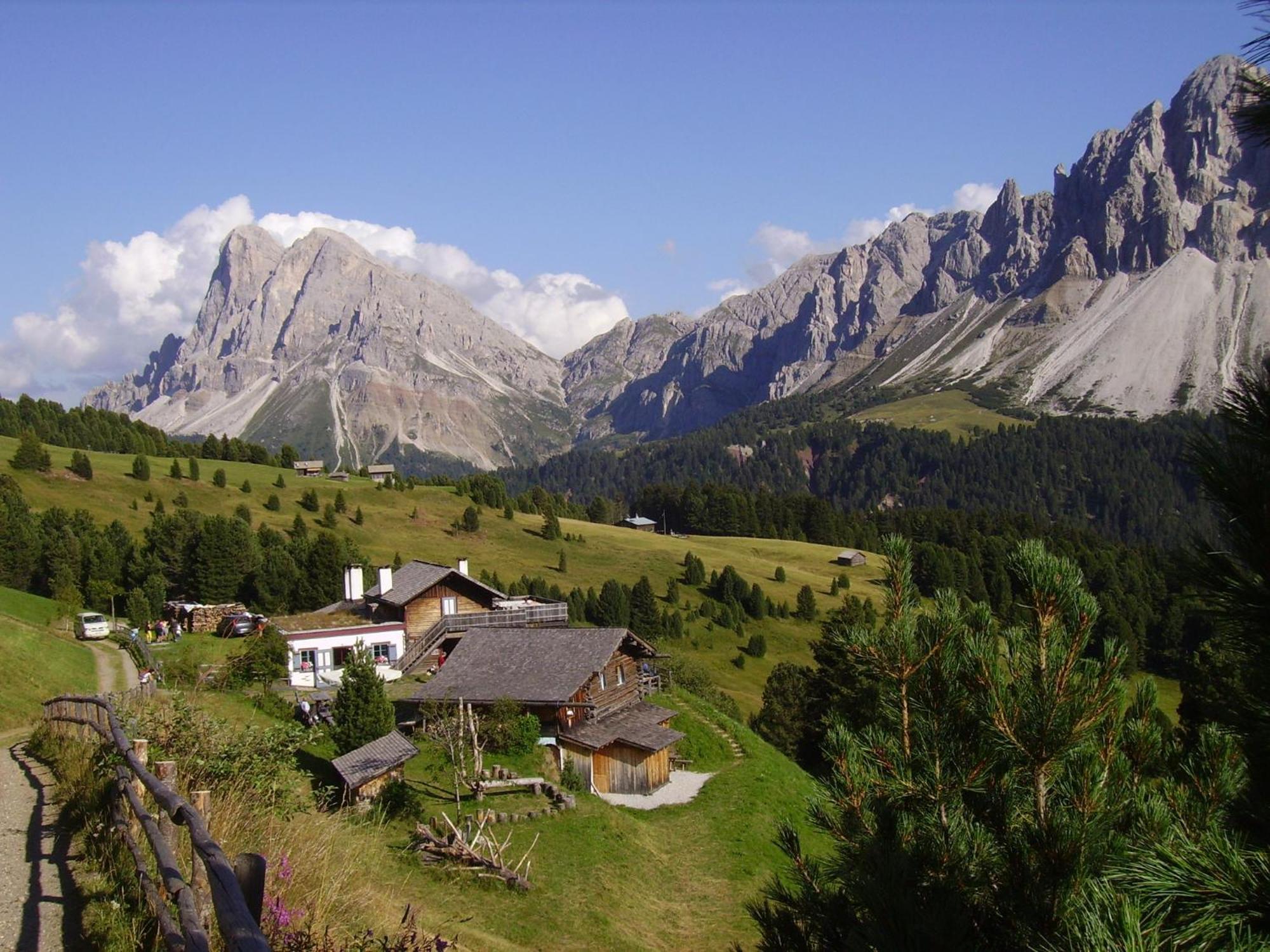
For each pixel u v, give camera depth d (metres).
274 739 14.76
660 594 133.25
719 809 39.59
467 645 47.84
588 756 41.88
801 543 190.12
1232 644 4.36
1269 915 4.47
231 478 152.88
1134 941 4.66
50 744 21.17
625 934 25.17
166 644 63.00
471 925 22.45
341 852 13.55
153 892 8.80
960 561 128.50
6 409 159.38
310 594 87.69
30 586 80.31
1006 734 7.59
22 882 10.78
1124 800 7.53
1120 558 147.50
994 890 7.30
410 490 166.50
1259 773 5.30
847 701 10.77
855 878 7.51
